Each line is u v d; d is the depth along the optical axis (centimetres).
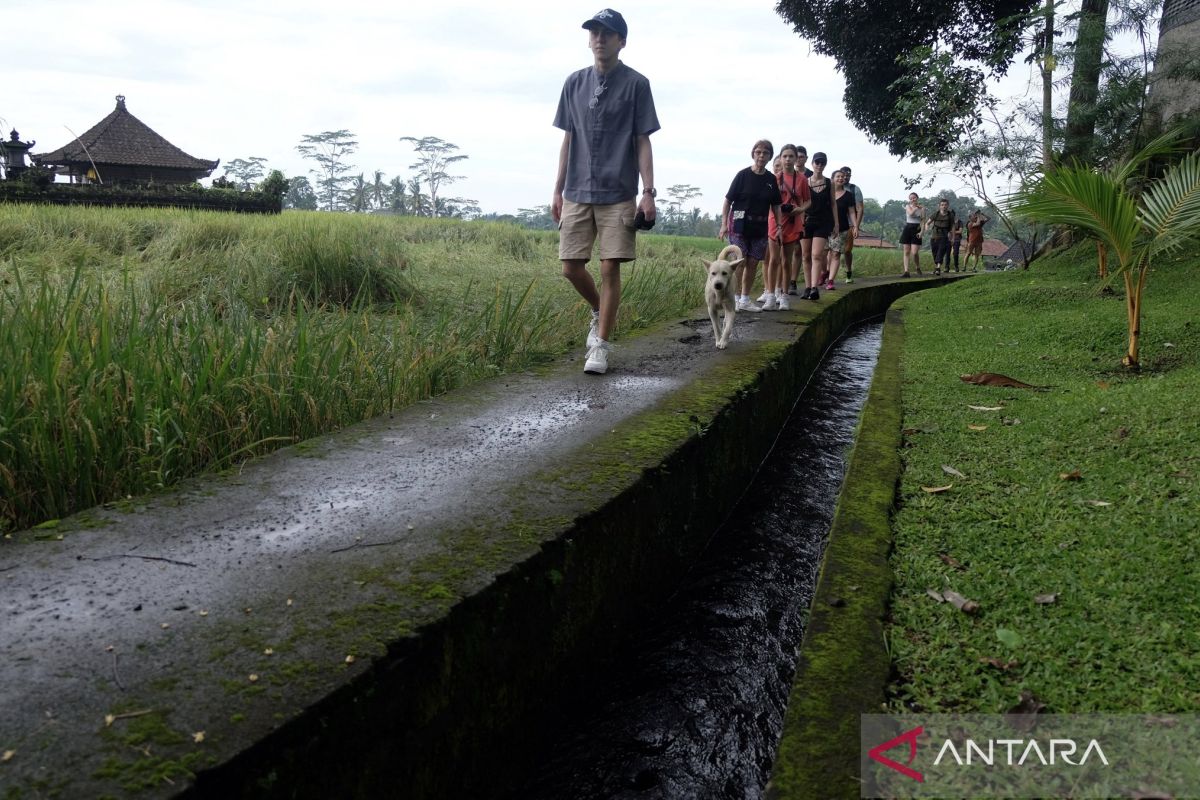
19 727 137
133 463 281
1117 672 191
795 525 391
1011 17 1231
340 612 181
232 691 149
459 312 661
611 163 453
